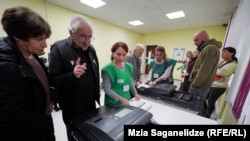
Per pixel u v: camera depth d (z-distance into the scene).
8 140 0.59
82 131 0.65
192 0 3.18
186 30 6.01
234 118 1.20
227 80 2.09
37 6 3.31
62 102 1.00
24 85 0.57
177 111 1.06
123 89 1.13
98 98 1.16
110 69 1.05
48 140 0.80
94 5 3.72
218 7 3.46
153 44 7.23
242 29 2.20
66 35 4.03
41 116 0.64
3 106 0.49
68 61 0.92
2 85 0.49
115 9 3.96
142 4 3.55
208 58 1.52
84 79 0.97
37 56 0.83
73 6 3.81
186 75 2.41
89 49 1.06
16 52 0.57
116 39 5.88
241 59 1.49
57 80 0.85
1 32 2.61
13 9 0.53
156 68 2.05
